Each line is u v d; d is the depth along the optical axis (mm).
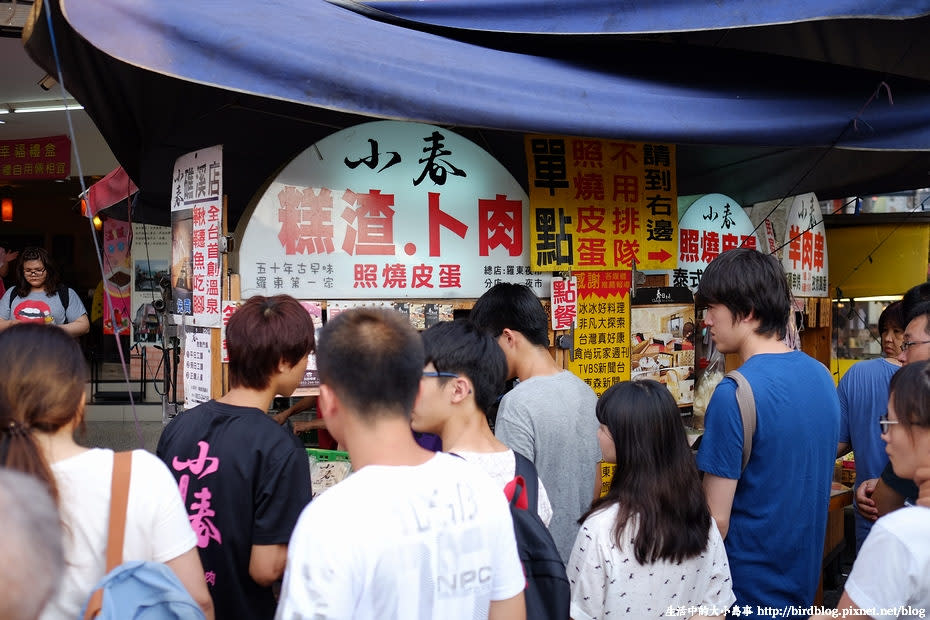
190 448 1960
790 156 4590
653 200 3746
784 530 2168
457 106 2547
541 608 1639
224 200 2990
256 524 1894
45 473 1388
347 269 3141
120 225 8461
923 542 1453
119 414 8148
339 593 1212
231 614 1906
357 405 1371
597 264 3592
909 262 5348
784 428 2141
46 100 7141
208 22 2193
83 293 11945
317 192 3100
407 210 3250
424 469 1374
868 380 3053
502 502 1465
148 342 8469
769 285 2252
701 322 4270
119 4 2100
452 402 1925
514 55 2930
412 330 1442
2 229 11805
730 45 3840
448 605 1339
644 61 3279
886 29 3789
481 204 3398
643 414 1938
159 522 1546
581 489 2480
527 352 2604
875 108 3143
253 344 1983
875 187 4738
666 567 1903
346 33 2447
